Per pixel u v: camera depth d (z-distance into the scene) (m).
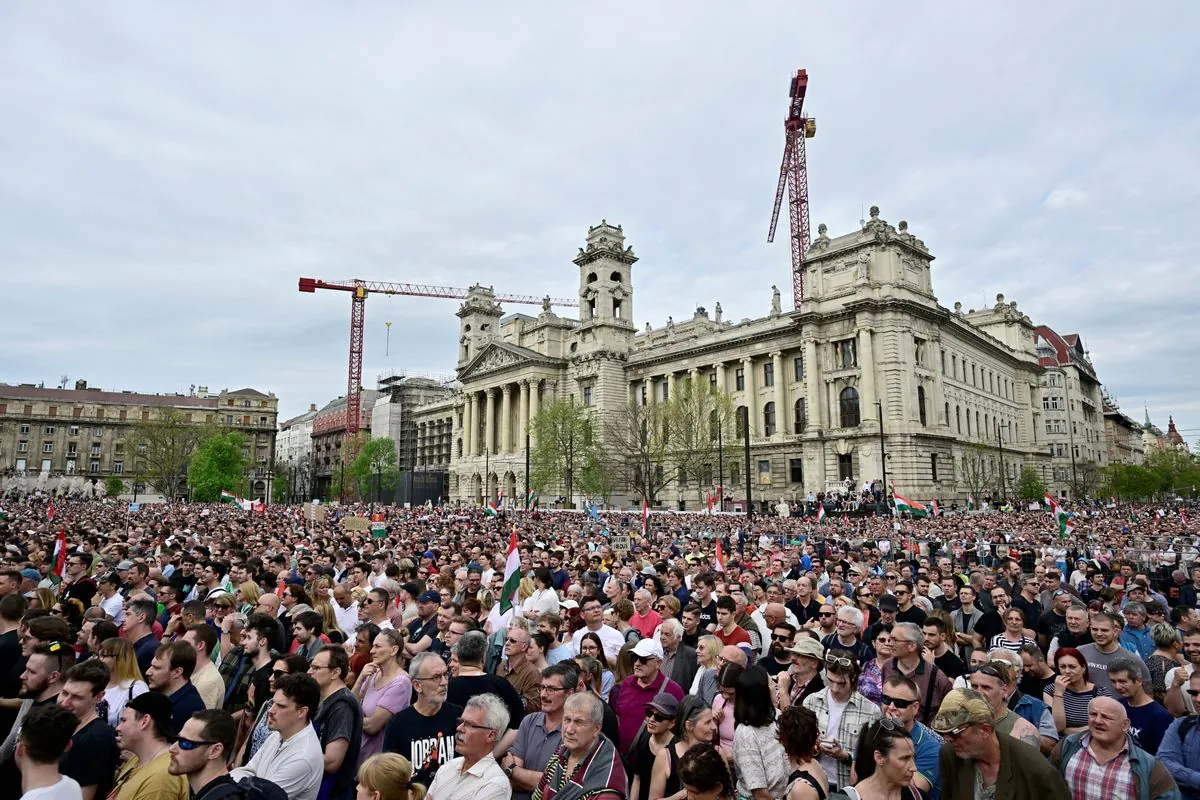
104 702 8.71
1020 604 15.78
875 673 9.77
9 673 10.03
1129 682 8.70
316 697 7.48
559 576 20.44
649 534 41.25
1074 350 156.00
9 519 39.69
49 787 6.19
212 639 9.97
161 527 33.72
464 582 17.91
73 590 15.98
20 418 151.12
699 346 95.56
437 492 136.25
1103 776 7.10
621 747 8.97
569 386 111.44
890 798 6.14
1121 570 19.19
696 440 80.50
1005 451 99.00
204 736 6.40
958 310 108.69
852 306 76.81
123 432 160.38
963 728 6.51
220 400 172.25
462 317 140.62
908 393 75.00
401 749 7.96
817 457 79.62
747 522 52.19
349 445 178.12
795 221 122.75
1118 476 117.88
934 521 51.19
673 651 11.18
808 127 122.31
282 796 6.44
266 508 69.81
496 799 6.62
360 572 17.83
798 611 15.95
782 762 7.18
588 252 110.25
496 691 9.06
